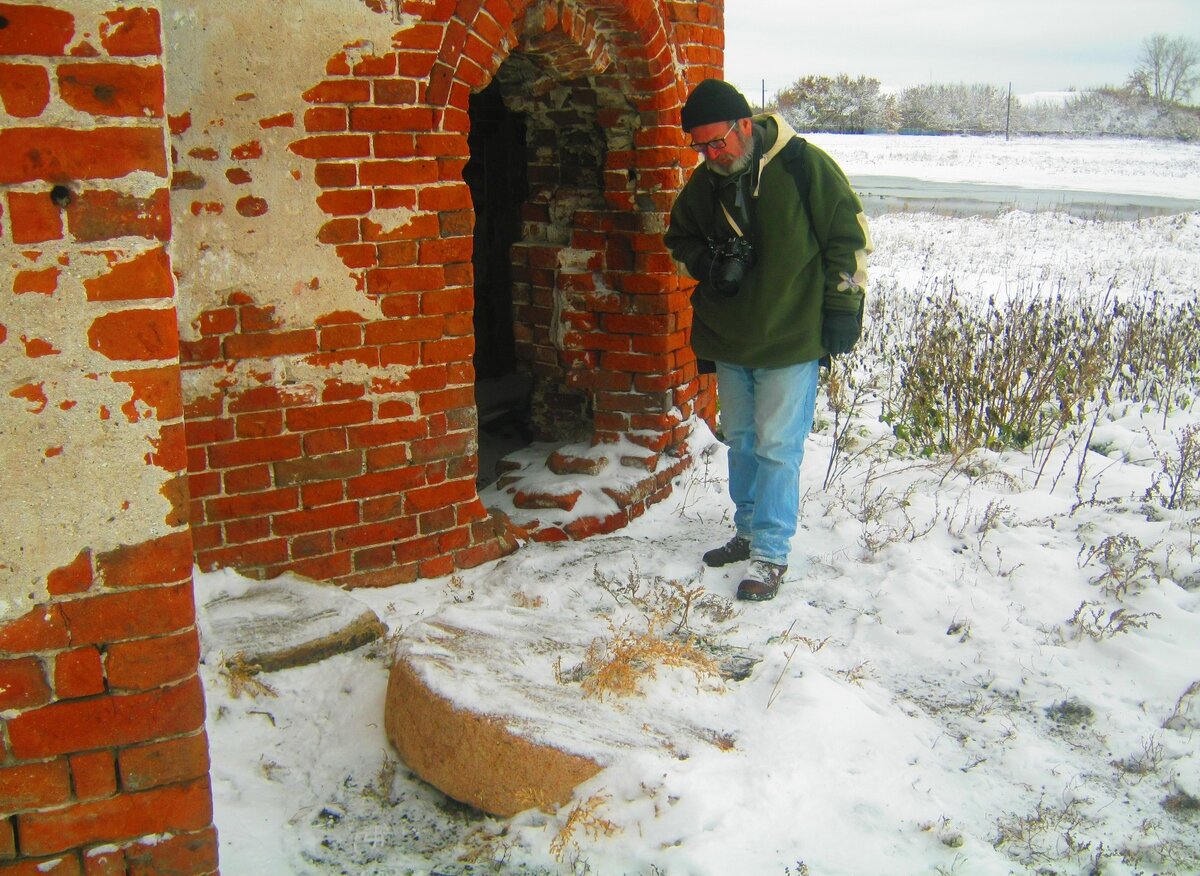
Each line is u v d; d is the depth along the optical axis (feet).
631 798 9.00
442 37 12.26
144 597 6.58
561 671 10.69
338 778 10.11
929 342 23.18
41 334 6.04
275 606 12.10
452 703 9.61
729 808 8.96
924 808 9.40
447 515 13.91
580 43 14.32
